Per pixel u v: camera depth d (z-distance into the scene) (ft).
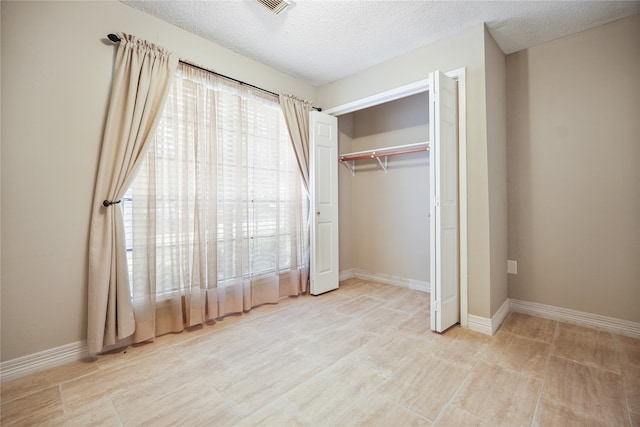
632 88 7.20
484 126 7.45
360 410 4.64
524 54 8.70
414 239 11.29
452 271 7.73
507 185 9.03
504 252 8.68
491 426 4.27
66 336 6.11
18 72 5.53
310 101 11.22
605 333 7.38
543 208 8.46
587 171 7.80
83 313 6.31
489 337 7.18
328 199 11.05
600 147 7.62
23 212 5.64
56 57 5.93
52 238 5.94
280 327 7.88
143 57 6.84
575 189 7.98
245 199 8.98
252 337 7.29
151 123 7.00
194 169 7.84
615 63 7.39
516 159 8.89
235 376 5.61
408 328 7.72
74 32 6.12
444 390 5.12
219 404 4.82
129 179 6.59
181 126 7.66
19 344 5.61
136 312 6.88
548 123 8.35
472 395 4.98
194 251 7.82
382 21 7.41
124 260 6.55
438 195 7.19
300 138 10.63
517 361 6.05
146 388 5.26
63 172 6.04
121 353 6.52
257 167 9.39
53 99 5.90
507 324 7.99
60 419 4.50
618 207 7.41
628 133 7.27
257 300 9.47
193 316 7.75
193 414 4.58
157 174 7.25
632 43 7.18
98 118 6.44
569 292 8.11
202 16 7.21
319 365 5.97
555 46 8.21
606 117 7.53
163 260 7.38
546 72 8.35
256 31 7.86
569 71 8.01
